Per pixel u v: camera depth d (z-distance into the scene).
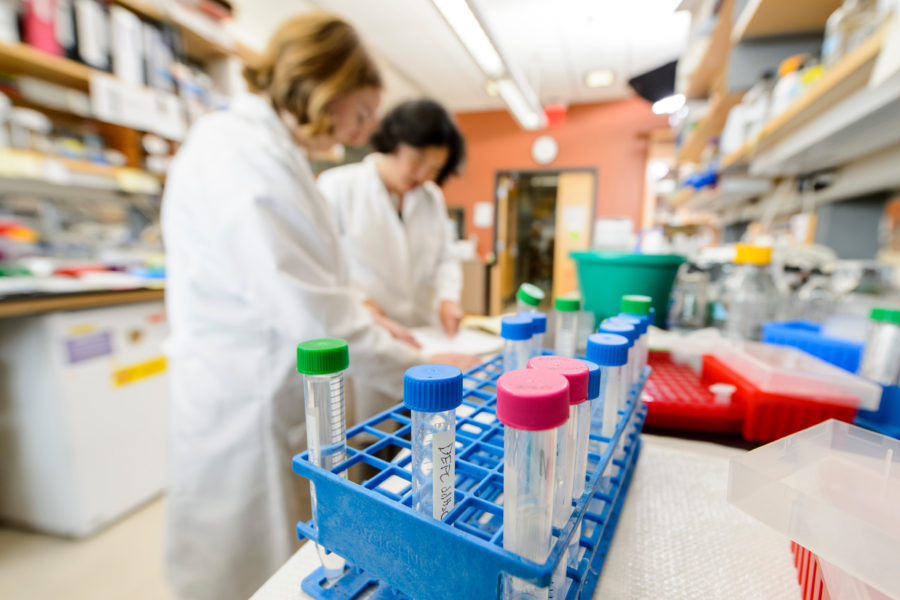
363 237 1.40
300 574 0.36
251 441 0.87
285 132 0.96
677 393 0.71
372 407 1.08
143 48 1.76
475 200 5.27
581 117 4.79
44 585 1.23
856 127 1.14
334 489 0.32
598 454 0.41
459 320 1.41
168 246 0.90
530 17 2.10
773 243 1.53
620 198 4.78
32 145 1.59
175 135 1.87
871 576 0.28
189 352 0.89
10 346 1.31
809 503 0.32
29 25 1.45
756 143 1.37
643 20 1.86
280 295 0.79
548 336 0.99
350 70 0.93
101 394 1.41
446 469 0.31
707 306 1.33
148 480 1.58
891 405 0.56
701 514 0.45
